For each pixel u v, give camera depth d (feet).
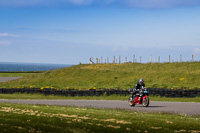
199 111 64.34
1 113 50.24
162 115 54.24
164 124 41.81
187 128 38.99
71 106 72.69
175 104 81.30
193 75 149.38
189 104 81.30
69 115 50.26
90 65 211.00
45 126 37.78
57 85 159.74
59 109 61.62
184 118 50.06
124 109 65.16
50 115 49.67
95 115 50.93
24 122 40.34
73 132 35.14
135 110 64.34
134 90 76.59
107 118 47.26
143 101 74.54
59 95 118.11
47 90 120.88
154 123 42.63
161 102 88.43
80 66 212.02
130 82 152.97
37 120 42.91
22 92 127.85
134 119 46.78
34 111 55.36
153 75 160.35
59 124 39.99
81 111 58.03
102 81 161.48
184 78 146.51
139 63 198.59
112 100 97.45
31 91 125.90
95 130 36.52
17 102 87.51
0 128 35.24
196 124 42.39
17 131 34.19
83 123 41.14
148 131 36.63
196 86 128.77
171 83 141.18
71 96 115.96
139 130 37.01
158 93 107.76
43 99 104.06
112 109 65.36
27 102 88.12
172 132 36.11
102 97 110.32
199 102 88.28
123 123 42.24
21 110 56.59
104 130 36.52
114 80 161.68
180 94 104.73
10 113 50.44
